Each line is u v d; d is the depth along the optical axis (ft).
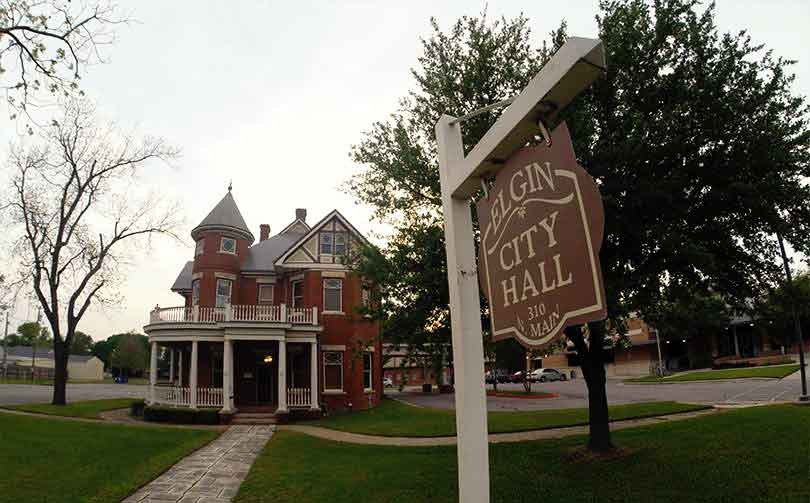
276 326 73.92
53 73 39.88
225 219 89.86
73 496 29.19
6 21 37.88
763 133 28.76
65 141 84.79
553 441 39.78
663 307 38.40
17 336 334.03
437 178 35.81
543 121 10.38
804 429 32.17
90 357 288.10
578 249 8.98
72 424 56.44
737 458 28.91
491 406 77.71
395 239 36.96
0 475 32.60
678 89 30.01
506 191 11.61
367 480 32.12
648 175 30.73
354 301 85.76
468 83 34.42
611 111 32.30
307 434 55.77
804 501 22.16
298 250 86.69
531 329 10.48
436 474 32.30
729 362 126.41
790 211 29.96
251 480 33.94
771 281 32.17
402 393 131.03
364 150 38.58
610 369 171.83
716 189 29.89
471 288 13.52
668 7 30.96
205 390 73.36
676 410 52.70
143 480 33.35
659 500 24.71
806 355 117.80
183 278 101.19
